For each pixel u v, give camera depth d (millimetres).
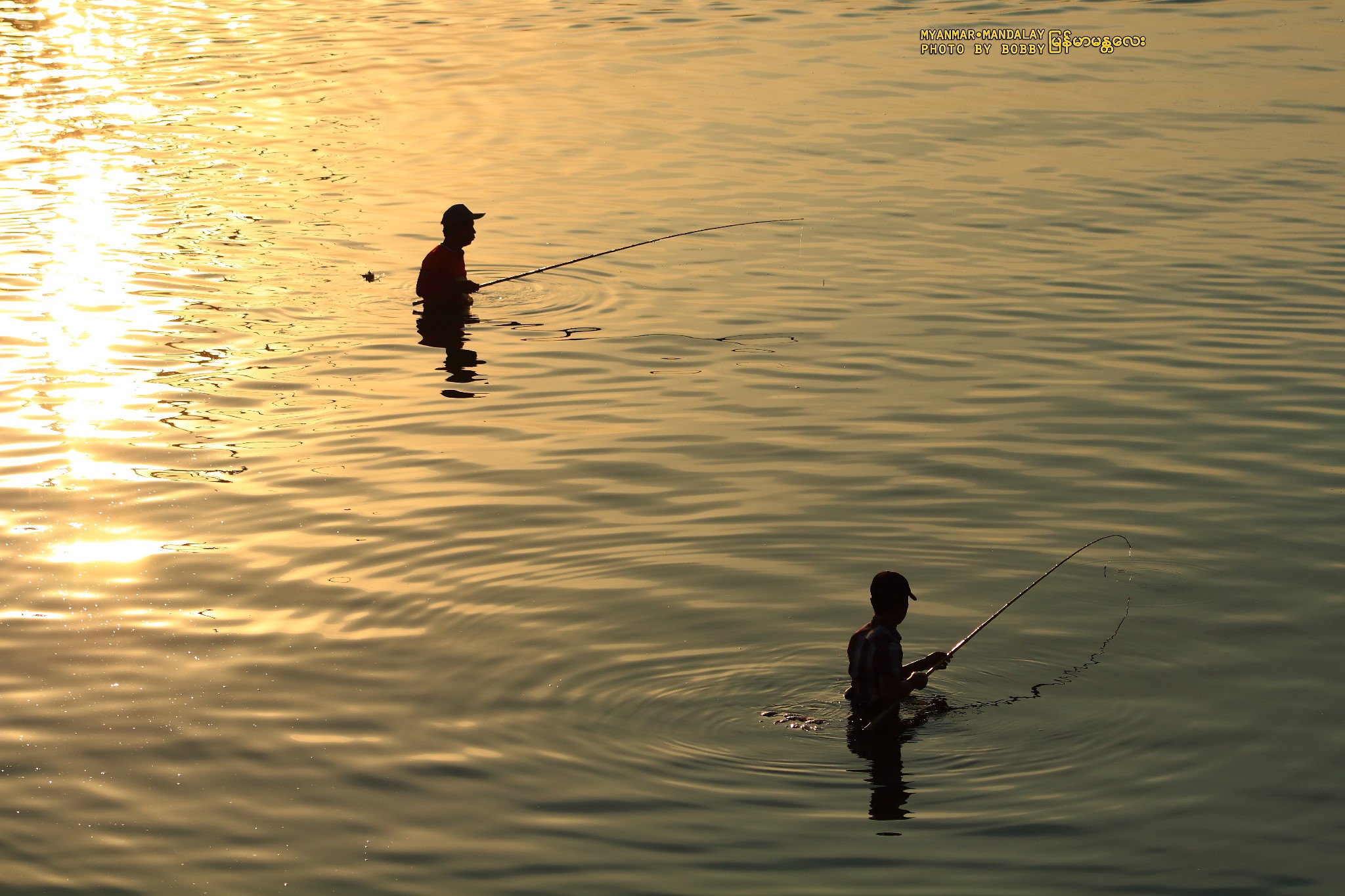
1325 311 53094
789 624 31766
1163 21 110500
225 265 61219
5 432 43469
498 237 65125
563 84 95312
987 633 31469
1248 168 72688
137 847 24656
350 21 120500
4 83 99062
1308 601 32719
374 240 65000
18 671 30328
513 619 32250
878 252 61719
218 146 81938
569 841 24516
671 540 36125
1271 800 25500
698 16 117875
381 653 30938
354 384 48250
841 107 87438
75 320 53969
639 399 46625
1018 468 40406
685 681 29500
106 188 73188
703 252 62469
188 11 127812
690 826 24844
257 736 27875
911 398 46094
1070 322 52812
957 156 76562
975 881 23328
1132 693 29047
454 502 38656
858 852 24062
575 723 28078
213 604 33219
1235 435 42562
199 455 42031
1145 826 24781
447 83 96500
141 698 29281
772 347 51219
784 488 39281
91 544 36281
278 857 24328
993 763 26625
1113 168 73438
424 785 26203
